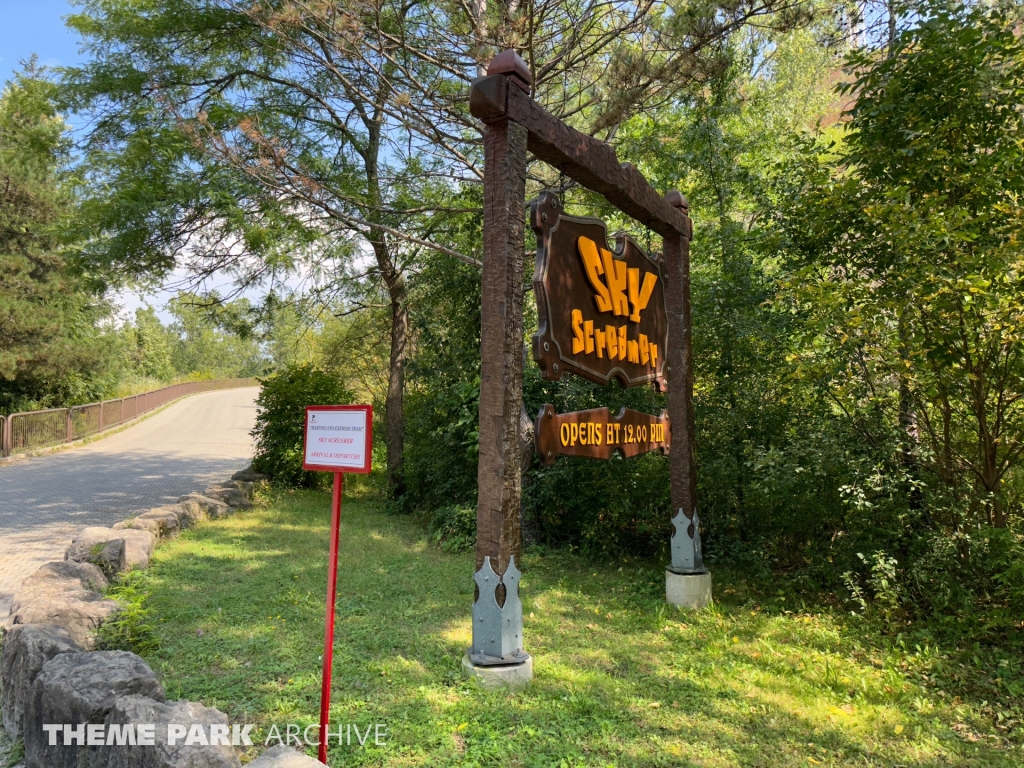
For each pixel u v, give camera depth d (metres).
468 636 4.96
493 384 4.10
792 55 14.93
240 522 9.27
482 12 7.43
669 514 7.77
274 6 8.55
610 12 7.64
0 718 3.69
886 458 5.37
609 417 5.35
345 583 6.32
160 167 8.25
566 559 7.82
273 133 9.00
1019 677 4.39
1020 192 5.10
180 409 32.97
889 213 4.97
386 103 8.00
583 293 5.02
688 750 3.39
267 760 2.57
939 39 5.20
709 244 8.91
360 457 3.08
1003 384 4.97
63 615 4.16
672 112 10.56
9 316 19.42
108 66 9.43
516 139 4.14
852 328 5.11
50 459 16.97
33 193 19.75
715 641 5.07
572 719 3.63
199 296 10.02
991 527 4.80
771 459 5.64
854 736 3.61
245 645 4.61
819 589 6.34
